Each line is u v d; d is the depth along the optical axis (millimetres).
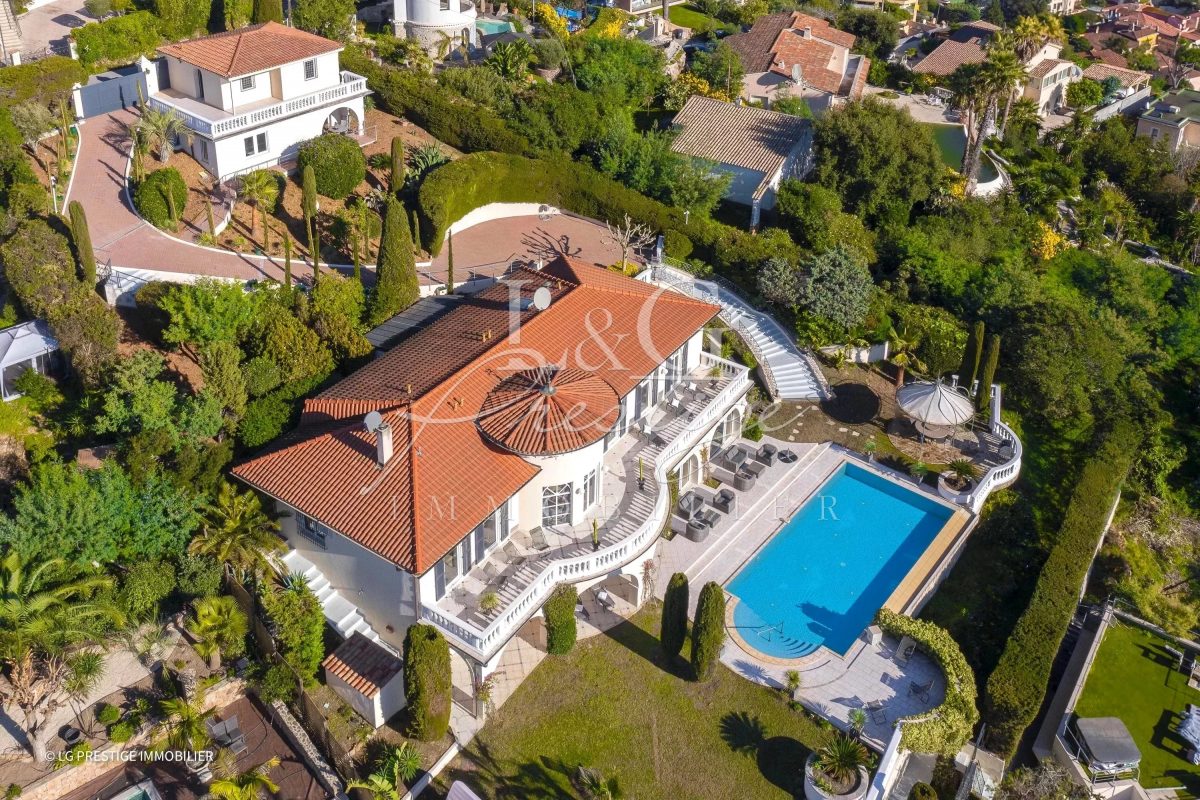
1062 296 75625
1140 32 196375
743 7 130625
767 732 39344
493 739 38625
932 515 51500
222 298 48844
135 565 40250
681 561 47438
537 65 86938
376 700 37656
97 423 44438
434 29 85625
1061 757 43062
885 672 42094
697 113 81250
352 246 60812
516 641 42531
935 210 82750
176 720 37406
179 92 66562
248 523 40750
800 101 92500
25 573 38281
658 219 67750
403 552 37188
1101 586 54812
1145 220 108188
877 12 145000
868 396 59094
